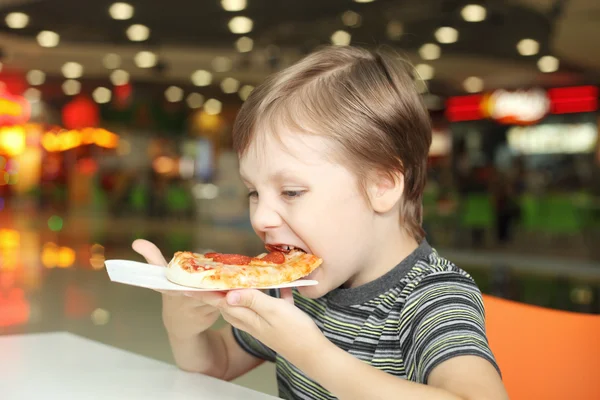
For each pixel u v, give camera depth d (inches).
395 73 37.6
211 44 424.8
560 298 228.2
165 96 652.7
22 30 398.0
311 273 34.5
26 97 694.5
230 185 548.1
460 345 29.9
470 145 611.2
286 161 33.6
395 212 37.3
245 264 33.3
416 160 37.6
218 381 36.7
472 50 414.0
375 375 28.1
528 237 429.1
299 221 33.6
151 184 686.5
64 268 262.4
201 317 40.1
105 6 343.0
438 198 451.5
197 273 30.4
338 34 385.4
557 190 534.6
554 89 532.1
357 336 37.6
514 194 462.0
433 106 610.2
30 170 789.9
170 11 348.5
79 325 161.0
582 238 404.5
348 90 34.9
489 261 336.5
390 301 37.3
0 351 43.1
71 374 37.6
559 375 43.0
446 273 36.2
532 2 304.8
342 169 33.7
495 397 27.1
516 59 437.4
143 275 32.6
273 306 29.1
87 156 721.6
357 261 35.3
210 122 728.3
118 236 434.6
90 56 469.4
